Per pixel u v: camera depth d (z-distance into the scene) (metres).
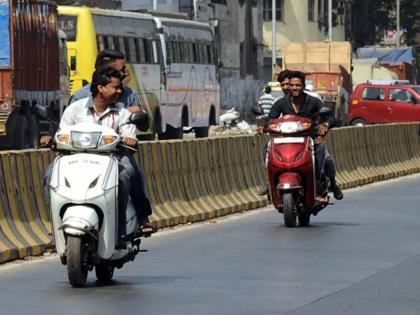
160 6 104.69
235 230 29.62
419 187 45.06
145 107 68.88
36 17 56.50
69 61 63.28
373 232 28.72
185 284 20.52
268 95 90.19
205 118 81.19
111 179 19.44
